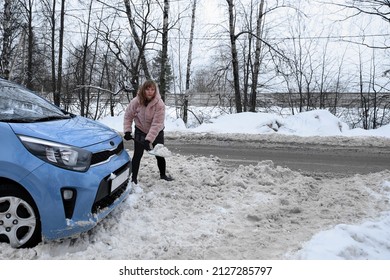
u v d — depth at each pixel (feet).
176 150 27.89
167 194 15.57
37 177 10.01
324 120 39.52
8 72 47.19
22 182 10.05
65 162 10.44
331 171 20.94
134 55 50.90
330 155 25.77
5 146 10.26
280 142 31.19
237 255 10.87
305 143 30.66
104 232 11.98
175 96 61.52
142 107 16.20
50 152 10.38
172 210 14.15
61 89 62.18
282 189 16.70
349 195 15.98
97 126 14.14
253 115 40.60
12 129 10.54
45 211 10.05
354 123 54.08
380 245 11.50
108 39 47.06
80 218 10.37
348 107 55.67
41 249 10.45
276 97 57.98
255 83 52.90
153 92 15.85
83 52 59.31
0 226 10.44
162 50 47.73
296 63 52.24
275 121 39.17
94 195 10.65
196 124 59.11
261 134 34.30
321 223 13.12
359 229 12.03
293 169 21.42
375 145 29.43
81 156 10.82
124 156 13.47
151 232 12.26
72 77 62.95
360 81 55.47
